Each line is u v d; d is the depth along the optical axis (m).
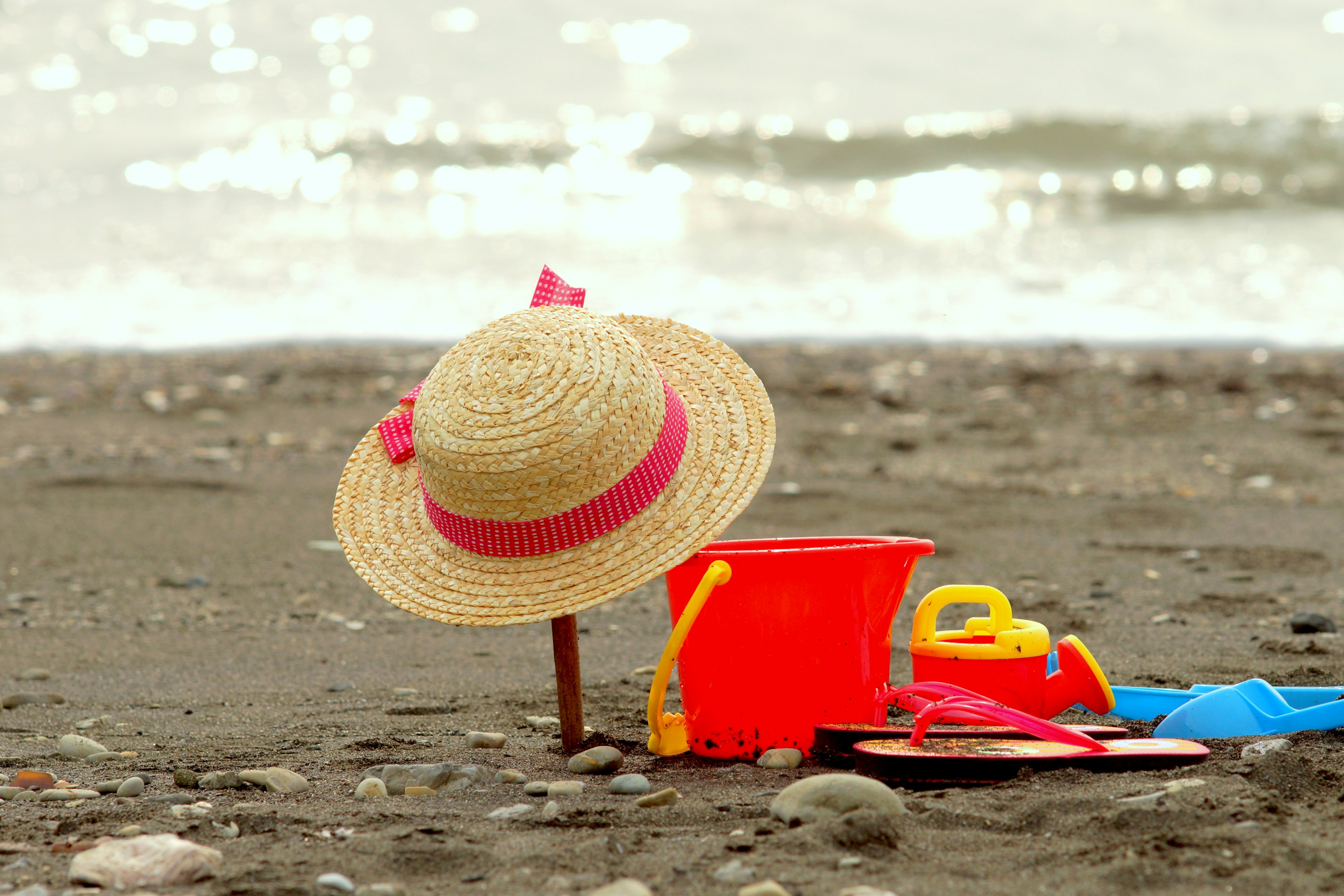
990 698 2.73
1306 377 9.84
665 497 2.56
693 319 12.43
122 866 1.88
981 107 25.03
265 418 8.80
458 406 2.53
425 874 1.91
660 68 26.28
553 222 18.00
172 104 23.00
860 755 2.47
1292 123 22.72
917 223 18.66
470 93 24.52
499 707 3.36
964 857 1.91
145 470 7.29
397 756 2.80
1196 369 10.27
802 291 14.02
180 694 3.57
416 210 18.48
